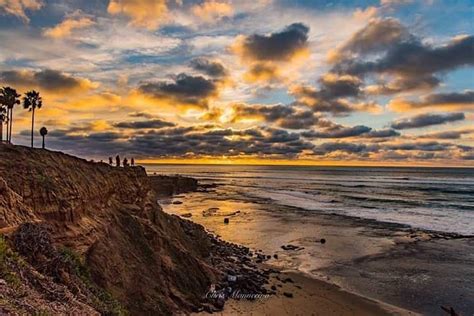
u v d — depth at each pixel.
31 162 26.20
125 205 38.66
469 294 34.56
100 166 38.72
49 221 23.58
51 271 15.62
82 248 23.80
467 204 108.75
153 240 32.38
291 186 194.38
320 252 50.62
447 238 59.91
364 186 190.75
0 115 55.16
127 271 26.08
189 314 27.33
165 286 28.27
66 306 13.35
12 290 11.98
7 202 18.91
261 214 88.50
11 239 15.48
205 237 49.41
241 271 39.47
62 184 26.64
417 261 46.00
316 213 90.00
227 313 28.55
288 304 31.34
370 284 37.34
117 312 17.59
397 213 90.00
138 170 45.78
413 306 31.88
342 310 30.77
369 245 54.81
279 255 48.97
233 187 186.88
